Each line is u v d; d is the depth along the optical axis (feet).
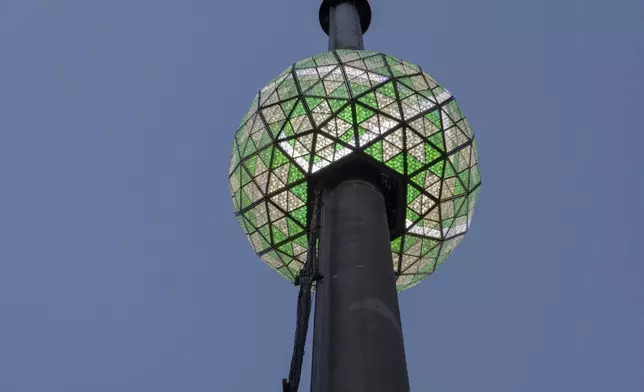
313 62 79.61
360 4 118.62
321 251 64.69
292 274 82.58
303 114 74.64
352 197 68.44
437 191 75.97
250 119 80.28
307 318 60.23
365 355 52.49
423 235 78.95
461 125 78.95
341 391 50.55
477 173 81.71
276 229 78.54
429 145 74.69
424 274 85.46
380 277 59.67
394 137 73.15
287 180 75.00
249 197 79.25
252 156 78.02
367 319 55.31
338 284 59.00
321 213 69.15
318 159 72.84
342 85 75.31
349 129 72.84
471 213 82.89
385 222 67.26
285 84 78.69
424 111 75.51
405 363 53.72
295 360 58.49
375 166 72.43
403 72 78.64
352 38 107.96
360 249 61.98
